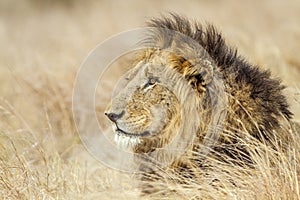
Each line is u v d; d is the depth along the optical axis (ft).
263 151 33.45
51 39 83.76
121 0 113.50
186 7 101.55
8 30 101.60
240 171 33.30
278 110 34.91
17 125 46.34
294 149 32.65
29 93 52.31
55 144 43.16
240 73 34.47
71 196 35.91
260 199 31.37
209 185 33.09
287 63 56.34
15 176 35.58
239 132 33.73
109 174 39.68
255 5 103.86
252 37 64.85
